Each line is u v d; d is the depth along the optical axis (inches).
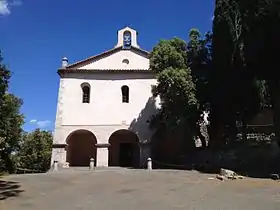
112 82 1295.5
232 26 829.2
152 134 1235.2
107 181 710.5
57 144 1214.3
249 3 792.9
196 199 489.1
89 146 1312.7
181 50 1093.1
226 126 971.3
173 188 596.1
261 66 808.3
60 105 1256.8
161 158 1227.9
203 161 1003.3
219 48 881.5
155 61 1079.0
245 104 870.4
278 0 732.7
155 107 1263.5
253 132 922.1
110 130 1248.2
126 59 1320.1
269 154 816.3
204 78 1018.1
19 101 724.7
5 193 566.3
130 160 1315.2
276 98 820.6
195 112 1012.5
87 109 1262.3
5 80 583.5
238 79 855.1
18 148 818.2
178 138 1180.5
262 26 767.7
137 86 1291.8
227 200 476.7
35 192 582.9
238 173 779.4
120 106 1270.9
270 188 573.3
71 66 1300.4
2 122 663.1
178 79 990.4
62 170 1046.4
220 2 870.4
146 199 500.1
